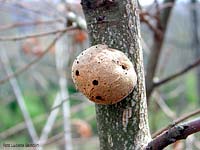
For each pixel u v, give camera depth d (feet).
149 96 1.06
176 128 0.48
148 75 1.06
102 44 0.53
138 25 0.55
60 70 1.37
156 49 1.05
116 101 0.52
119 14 0.53
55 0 1.33
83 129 1.57
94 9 0.53
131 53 0.53
